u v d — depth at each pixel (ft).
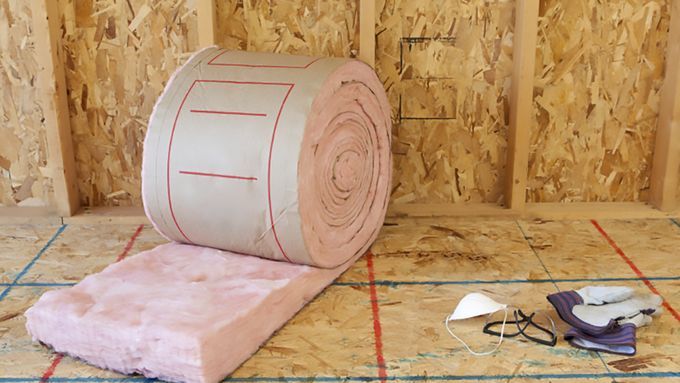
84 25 9.87
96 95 10.15
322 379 6.48
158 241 9.55
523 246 9.29
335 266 8.30
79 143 10.32
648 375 6.49
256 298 7.03
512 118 9.99
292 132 7.54
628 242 9.39
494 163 10.41
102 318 6.62
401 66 10.05
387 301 7.88
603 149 10.37
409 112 10.22
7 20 9.69
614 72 10.06
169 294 7.14
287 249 7.83
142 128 10.30
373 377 6.50
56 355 6.91
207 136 7.80
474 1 9.79
